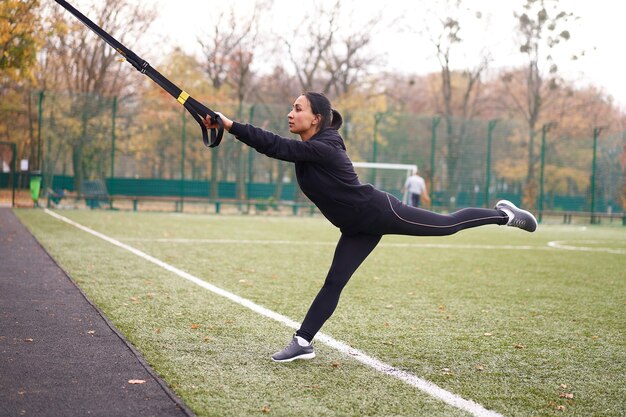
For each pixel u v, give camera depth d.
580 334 5.76
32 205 23.52
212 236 14.51
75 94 23.73
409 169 28.08
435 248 13.81
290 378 4.11
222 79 37.62
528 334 5.70
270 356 4.62
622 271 10.59
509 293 8.00
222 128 4.10
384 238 16.06
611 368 4.65
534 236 18.91
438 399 3.82
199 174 26.92
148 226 16.59
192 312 6.05
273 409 3.52
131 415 3.34
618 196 29.20
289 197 27.69
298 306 6.57
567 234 20.30
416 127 28.22
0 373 3.98
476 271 10.06
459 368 4.52
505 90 45.34
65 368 4.13
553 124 28.22
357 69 39.31
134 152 25.38
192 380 3.97
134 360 4.35
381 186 27.97
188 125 26.33
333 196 4.22
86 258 9.60
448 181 28.34
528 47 37.75
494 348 5.14
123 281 7.69
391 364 4.55
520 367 4.61
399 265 10.53
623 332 5.88
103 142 24.23
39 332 5.06
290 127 4.36
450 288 8.25
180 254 10.74
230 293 7.19
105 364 4.24
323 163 4.18
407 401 3.76
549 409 3.72
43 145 23.27
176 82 33.19
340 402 3.69
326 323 5.88
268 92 42.72
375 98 41.00
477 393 3.97
